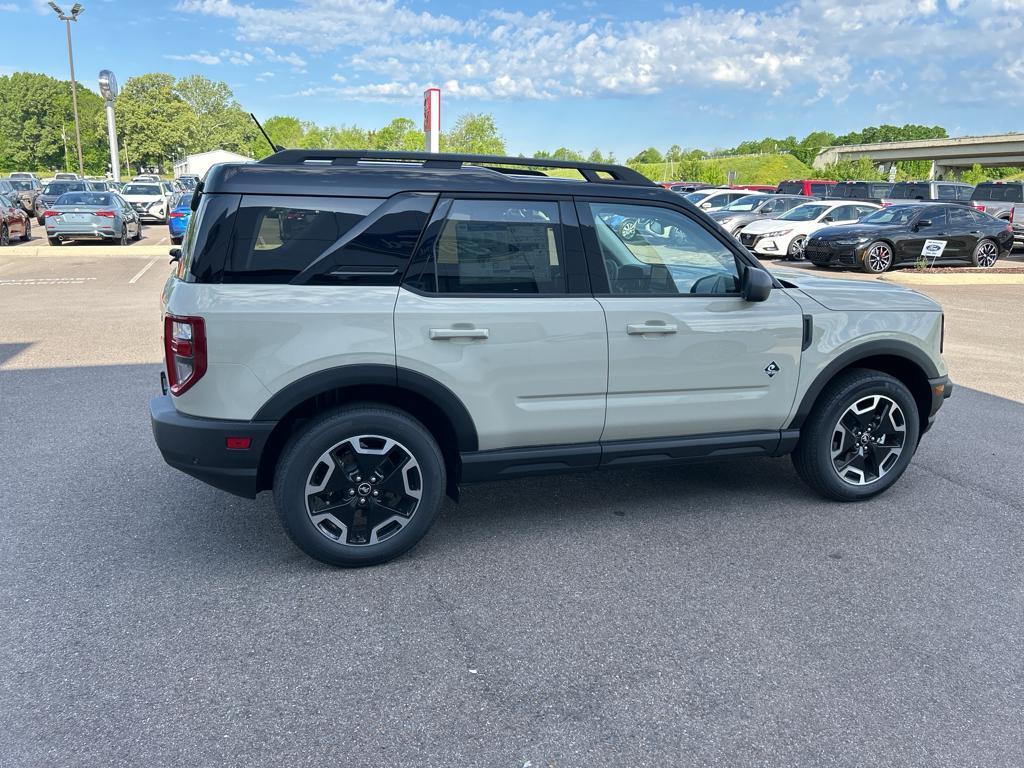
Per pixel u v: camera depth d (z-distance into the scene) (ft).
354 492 12.23
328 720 8.95
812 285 15.31
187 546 13.24
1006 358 29.45
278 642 10.48
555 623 11.04
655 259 13.48
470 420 12.53
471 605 11.51
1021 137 238.07
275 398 11.52
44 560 12.64
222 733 8.70
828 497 15.53
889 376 15.08
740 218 74.69
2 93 404.36
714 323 13.58
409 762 8.32
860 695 9.53
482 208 12.35
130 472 16.55
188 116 345.31
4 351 27.89
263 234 11.44
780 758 8.46
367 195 11.82
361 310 11.68
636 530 14.19
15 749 8.38
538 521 14.55
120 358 26.91
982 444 19.25
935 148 265.54
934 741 8.76
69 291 43.11
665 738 8.75
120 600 11.46
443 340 12.09
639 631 10.86
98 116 383.86
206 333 11.22
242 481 11.76
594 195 13.06
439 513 13.75
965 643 10.68
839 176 233.14
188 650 10.25
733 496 15.88
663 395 13.58
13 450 17.78
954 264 59.88
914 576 12.55
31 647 10.24
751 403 14.16
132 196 104.63
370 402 12.28
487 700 9.34
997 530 14.33
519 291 12.58
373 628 10.85
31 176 134.41
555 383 12.84
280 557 12.92
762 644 10.58
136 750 8.41
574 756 8.45
